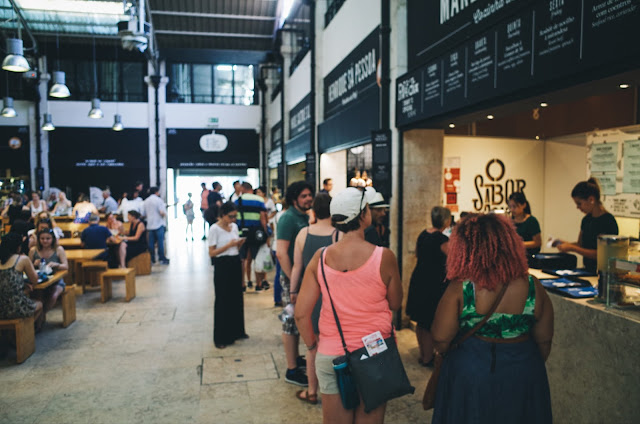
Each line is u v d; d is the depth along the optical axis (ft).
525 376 6.56
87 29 51.34
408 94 17.70
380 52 20.52
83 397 12.60
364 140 22.44
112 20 49.34
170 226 66.85
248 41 56.65
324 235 10.87
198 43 56.39
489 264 6.57
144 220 34.63
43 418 11.44
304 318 8.20
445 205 19.89
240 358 15.42
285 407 12.00
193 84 62.54
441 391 7.05
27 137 57.41
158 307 22.11
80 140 58.54
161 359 15.38
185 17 50.75
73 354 15.88
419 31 17.53
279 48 50.57
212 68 62.75
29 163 57.62
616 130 15.47
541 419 6.63
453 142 19.93
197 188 72.33
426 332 14.28
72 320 19.67
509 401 6.52
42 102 57.31
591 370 9.04
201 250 41.98
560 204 20.61
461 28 14.52
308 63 36.81
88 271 27.40
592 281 11.23
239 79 63.46
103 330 18.54
